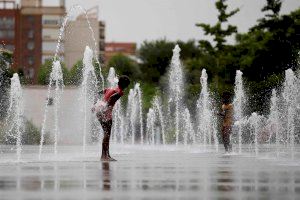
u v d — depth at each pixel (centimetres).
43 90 8556
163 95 14812
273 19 11125
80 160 2886
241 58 11919
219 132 8094
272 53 11094
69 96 8462
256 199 1338
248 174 2025
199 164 2619
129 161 2833
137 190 1523
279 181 1767
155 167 2378
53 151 4391
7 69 11162
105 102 2848
